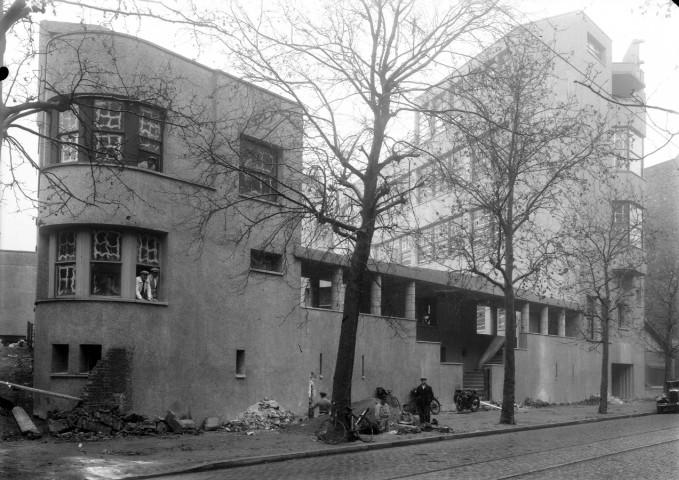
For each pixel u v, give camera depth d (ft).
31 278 116.98
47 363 69.31
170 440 65.36
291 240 88.58
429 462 54.03
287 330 86.94
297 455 57.93
